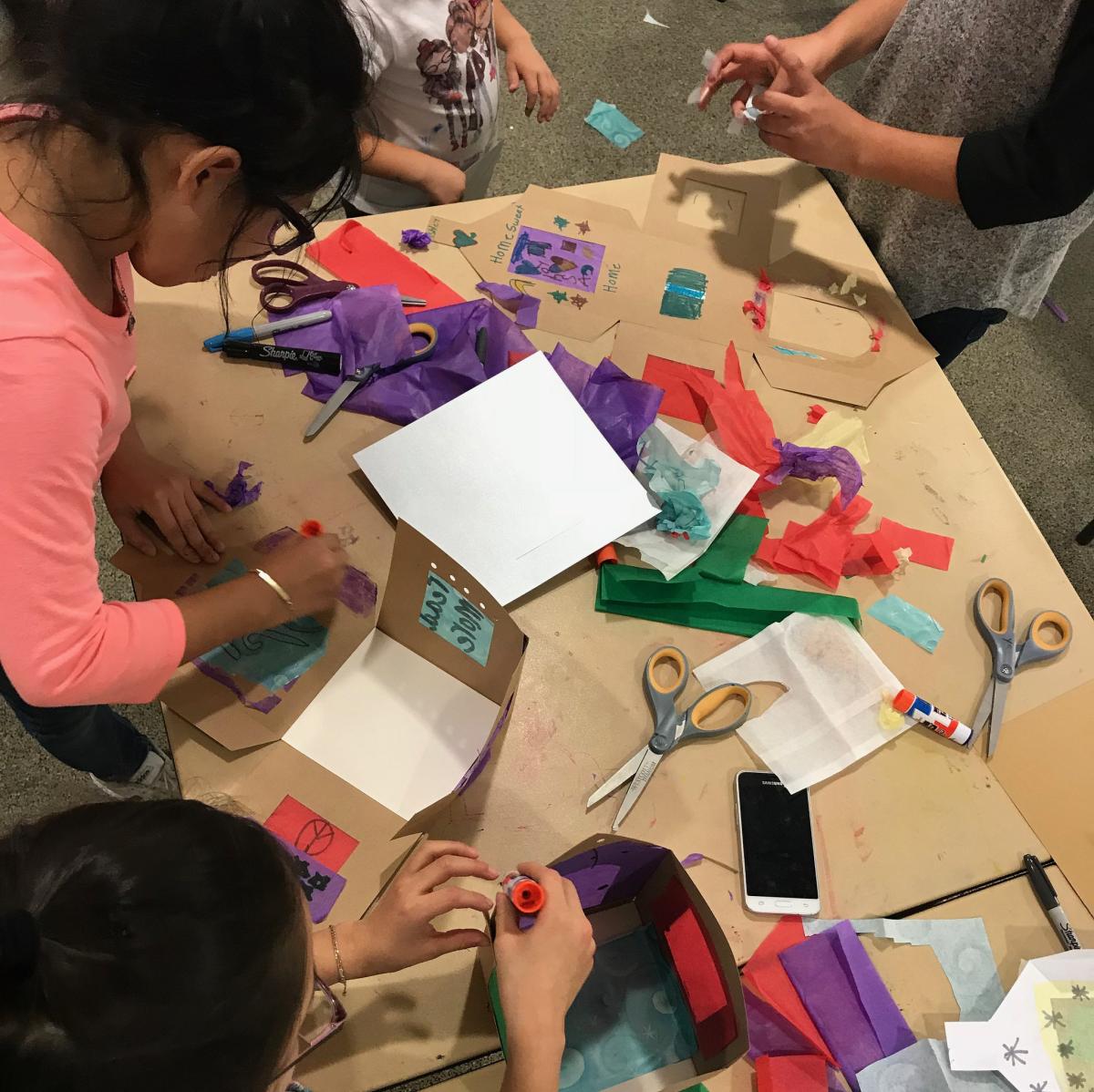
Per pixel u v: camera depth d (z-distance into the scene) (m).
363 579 0.77
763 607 0.80
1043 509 1.76
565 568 0.79
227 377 0.87
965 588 0.84
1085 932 0.68
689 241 1.05
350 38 0.52
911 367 0.98
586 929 0.55
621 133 2.07
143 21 0.45
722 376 0.94
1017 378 1.91
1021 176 0.90
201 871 0.40
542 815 0.69
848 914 0.68
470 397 0.85
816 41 1.09
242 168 0.51
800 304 1.01
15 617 0.54
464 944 0.59
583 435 0.84
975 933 0.68
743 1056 0.62
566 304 0.97
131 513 0.77
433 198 1.22
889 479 0.90
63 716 0.89
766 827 0.70
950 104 1.01
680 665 0.76
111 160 0.50
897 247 1.12
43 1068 0.35
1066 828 0.72
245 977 0.40
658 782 0.71
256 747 0.69
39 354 0.51
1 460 0.50
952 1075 0.63
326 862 0.65
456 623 0.67
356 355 0.89
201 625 0.67
